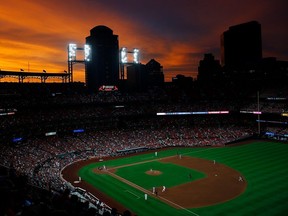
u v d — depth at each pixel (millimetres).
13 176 23219
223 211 47062
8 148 78125
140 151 98562
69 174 71000
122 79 139500
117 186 61594
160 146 104500
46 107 102500
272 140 111188
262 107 124938
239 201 51156
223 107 130625
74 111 108812
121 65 138750
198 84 159750
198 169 74188
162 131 117312
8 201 12805
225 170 72500
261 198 52031
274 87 140875
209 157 87500
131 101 125312
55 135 97375
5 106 89875
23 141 85938
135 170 74438
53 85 115250
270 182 61062
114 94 128375
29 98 100875
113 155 92000
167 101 135125
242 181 62875
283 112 115000
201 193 56344
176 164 80000
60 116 102000
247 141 110938
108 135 106875
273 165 74938
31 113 97312
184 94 144500
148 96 134750
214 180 64500
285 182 60562
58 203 20031
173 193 56812
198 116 130500
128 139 106250
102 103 117250
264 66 183375
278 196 52562
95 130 109312
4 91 95938
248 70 190000
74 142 95688
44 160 77438
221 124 126938
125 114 117938
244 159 83000
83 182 64438
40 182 50656
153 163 81688
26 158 74500
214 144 106500
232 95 141875
